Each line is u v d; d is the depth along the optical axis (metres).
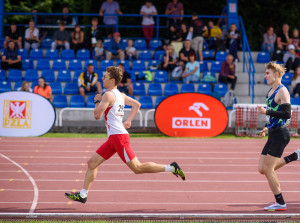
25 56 30.81
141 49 32.66
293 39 33.03
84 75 27.14
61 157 16.73
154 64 30.31
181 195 11.33
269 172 9.78
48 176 13.48
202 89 27.92
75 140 21.27
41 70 29.52
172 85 28.08
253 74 28.58
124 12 40.47
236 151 18.56
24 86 24.72
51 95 25.47
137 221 8.94
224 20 35.69
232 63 28.62
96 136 22.86
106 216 9.16
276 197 9.84
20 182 12.63
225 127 23.31
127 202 10.57
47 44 32.84
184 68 29.17
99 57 30.19
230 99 26.89
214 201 10.76
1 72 28.72
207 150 18.77
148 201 10.68
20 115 22.62
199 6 41.22
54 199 10.78
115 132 9.56
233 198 11.07
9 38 31.45
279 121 9.63
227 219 9.14
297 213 9.49
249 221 9.02
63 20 33.72
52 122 22.78
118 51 30.28
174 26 31.62
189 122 23.17
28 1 49.94
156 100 26.95
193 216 9.22
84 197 9.73
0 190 11.66
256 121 23.53
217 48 31.72
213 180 13.17
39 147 19.05
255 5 41.56
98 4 40.19
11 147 18.97
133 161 9.57
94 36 31.09
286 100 9.43
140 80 28.78
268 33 33.62
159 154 17.66
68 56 30.59
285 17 42.22
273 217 9.25
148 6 33.03
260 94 29.67
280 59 31.16
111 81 9.73
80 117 26.16
